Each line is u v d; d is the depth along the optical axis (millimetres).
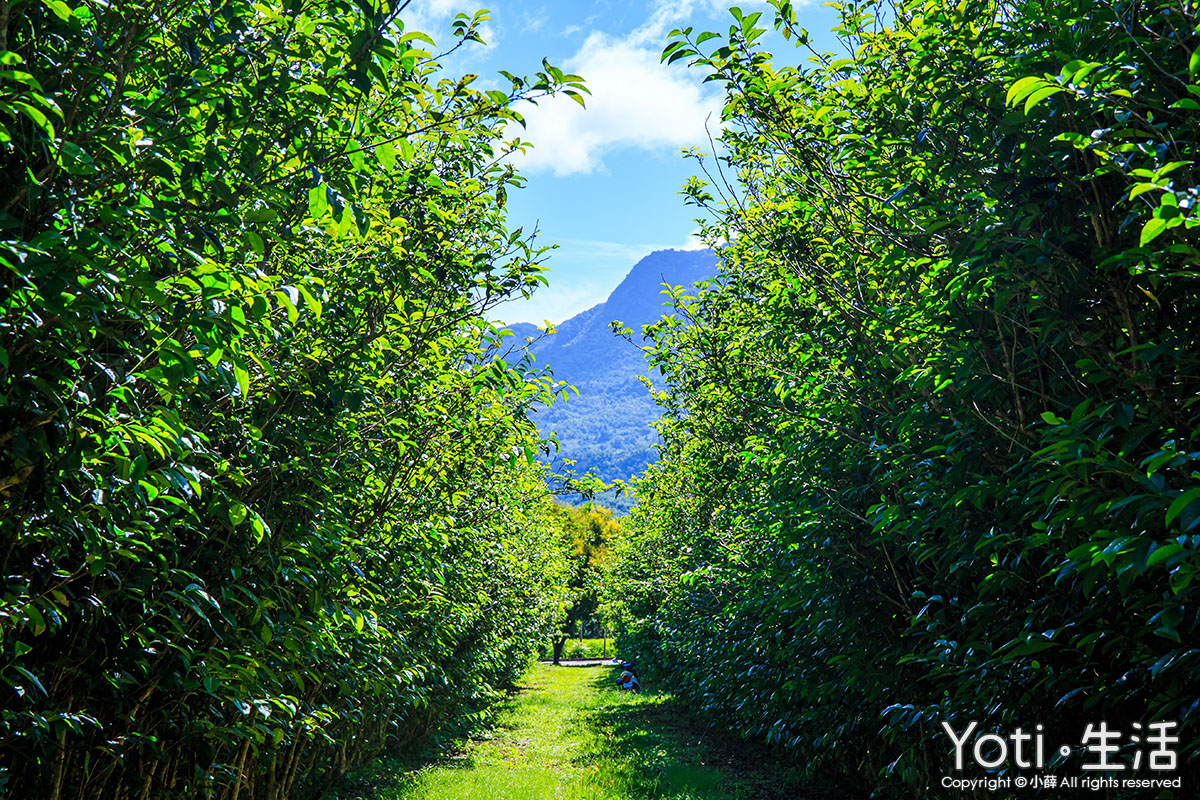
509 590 12195
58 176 2330
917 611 4887
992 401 3586
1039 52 2822
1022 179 3061
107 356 2549
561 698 21625
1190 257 2182
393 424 4789
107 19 2385
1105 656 3395
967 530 3781
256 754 4496
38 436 2211
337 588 4328
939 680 4723
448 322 4719
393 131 3230
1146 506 2166
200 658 3629
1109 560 2201
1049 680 3375
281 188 2803
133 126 2502
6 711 2629
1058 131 2885
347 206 2658
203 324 2260
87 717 2949
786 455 5531
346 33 2672
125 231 2400
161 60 2689
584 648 51969
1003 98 3025
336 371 3902
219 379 2482
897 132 3572
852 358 4691
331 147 2932
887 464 4715
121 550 2834
